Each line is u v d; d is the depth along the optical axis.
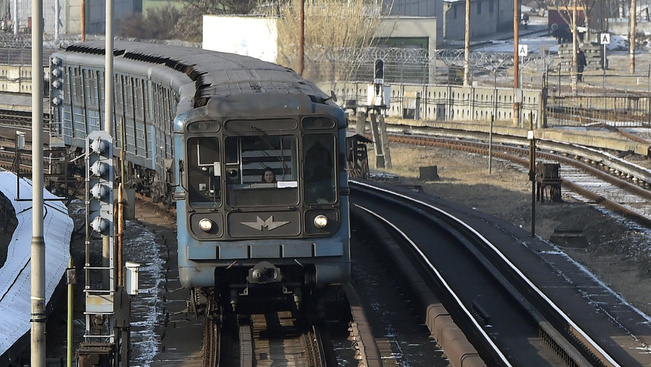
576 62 195.75
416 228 77.81
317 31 170.12
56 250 63.59
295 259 49.44
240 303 54.41
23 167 110.38
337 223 49.72
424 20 177.38
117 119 88.88
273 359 47.41
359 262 67.50
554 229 76.19
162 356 48.38
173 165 50.31
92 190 42.62
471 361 42.78
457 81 187.75
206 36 185.12
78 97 97.81
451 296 56.34
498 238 71.25
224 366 46.44
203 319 54.59
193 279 49.34
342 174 49.88
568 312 53.75
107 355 41.38
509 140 128.25
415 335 51.31
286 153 49.50
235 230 49.31
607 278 63.09
